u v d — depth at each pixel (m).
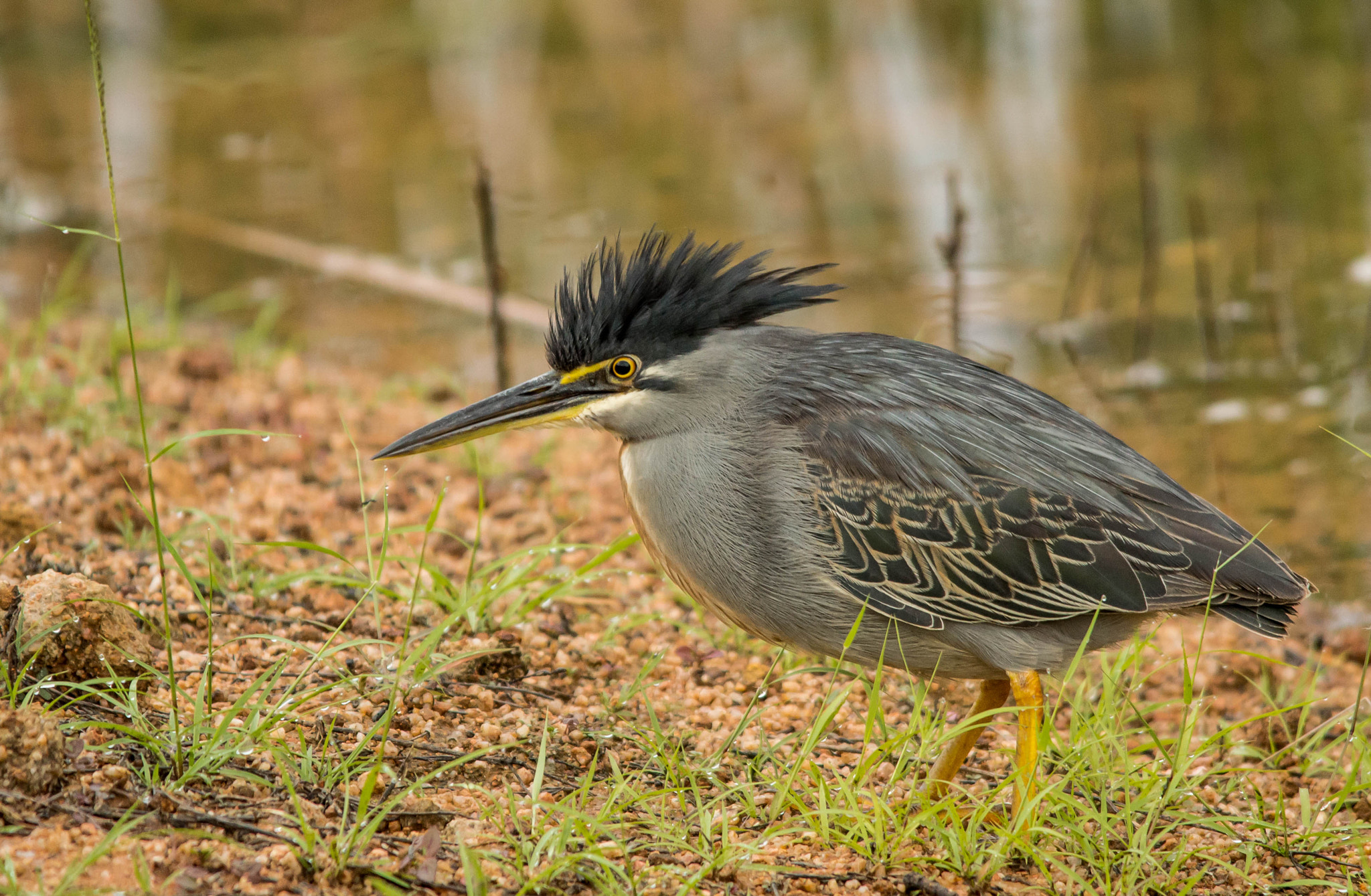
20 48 31.69
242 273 21.53
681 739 9.68
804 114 27.28
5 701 7.94
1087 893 7.92
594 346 9.61
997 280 20.59
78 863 6.70
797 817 8.66
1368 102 25.81
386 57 31.59
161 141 26.62
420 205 23.72
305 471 14.59
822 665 11.11
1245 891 8.48
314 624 10.45
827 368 9.63
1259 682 12.28
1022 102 27.16
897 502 9.16
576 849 7.84
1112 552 9.10
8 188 23.97
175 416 15.38
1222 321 19.36
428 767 8.73
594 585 12.66
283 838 7.36
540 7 35.09
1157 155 24.36
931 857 8.17
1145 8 32.03
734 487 9.38
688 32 32.84
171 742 8.09
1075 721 9.55
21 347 16.81
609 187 24.17
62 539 11.43
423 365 18.77
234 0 35.81
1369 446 16.14
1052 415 9.65
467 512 13.93
